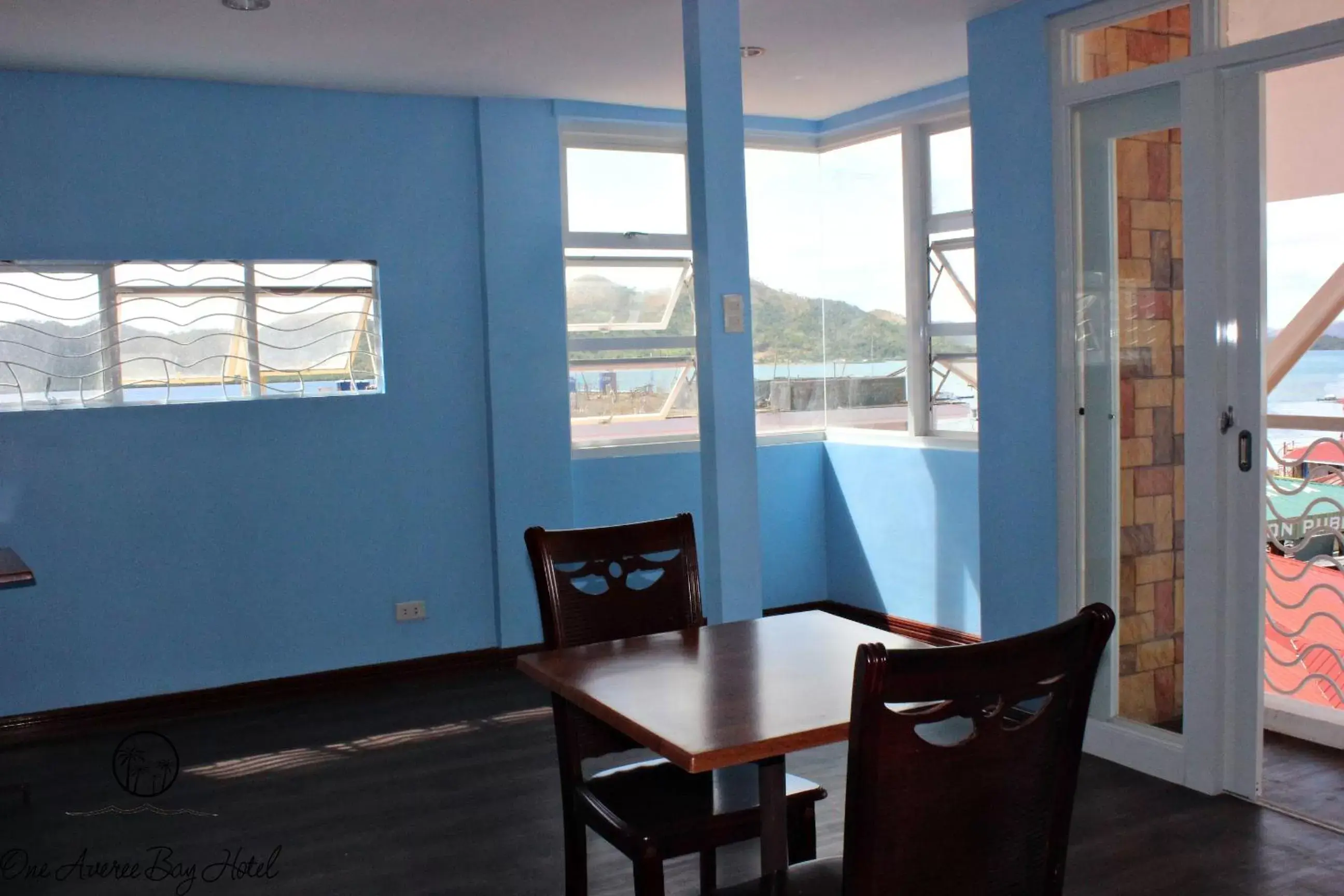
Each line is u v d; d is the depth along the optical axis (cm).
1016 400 395
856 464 562
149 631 455
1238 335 321
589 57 432
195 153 456
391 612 501
